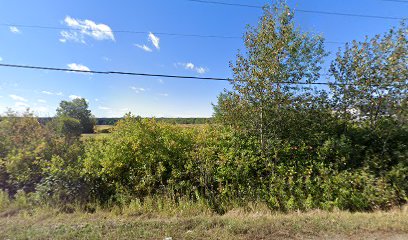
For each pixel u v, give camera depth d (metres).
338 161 6.91
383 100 7.60
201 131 8.05
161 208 5.73
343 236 4.05
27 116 8.55
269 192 6.30
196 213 5.49
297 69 7.55
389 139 7.64
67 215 5.30
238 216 5.24
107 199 6.23
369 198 6.03
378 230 4.26
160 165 6.57
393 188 6.25
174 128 8.05
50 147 7.15
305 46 7.55
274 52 6.95
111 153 6.75
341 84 8.00
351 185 6.33
